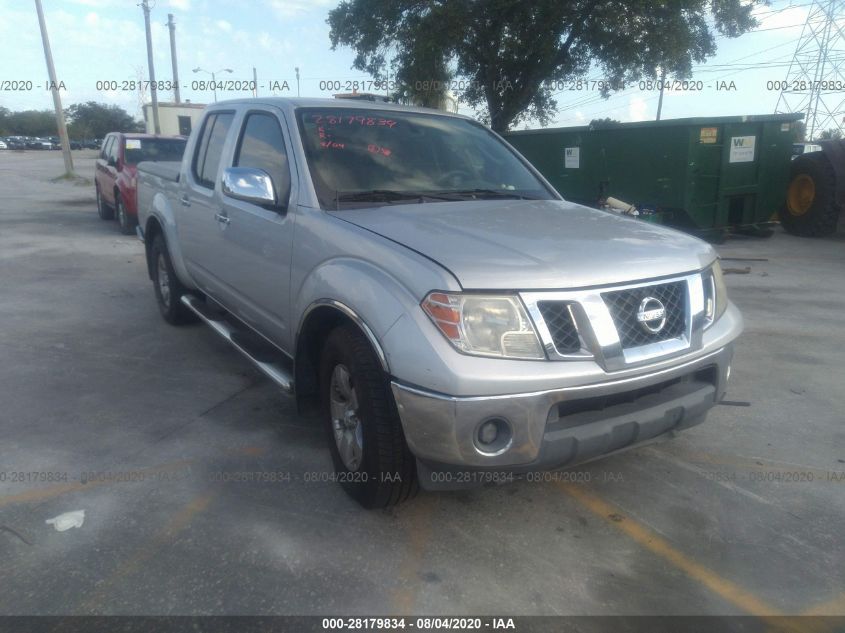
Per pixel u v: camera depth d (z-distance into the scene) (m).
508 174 4.47
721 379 3.31
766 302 7.69
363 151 4.02
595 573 2.94
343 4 18.55
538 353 2.72
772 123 11.64
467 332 2.68
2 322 6.39
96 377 5.07
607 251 3.04
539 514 3.38
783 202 12.80
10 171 30.34
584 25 17.75
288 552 3.02
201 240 5.02
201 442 4.06
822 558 3.06
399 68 18.25
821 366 5.58
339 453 3.41
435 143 4.37
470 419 2.63
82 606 2.65
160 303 6.48
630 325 2.91
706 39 18.34
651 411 2.99
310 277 3.45
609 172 12.23
